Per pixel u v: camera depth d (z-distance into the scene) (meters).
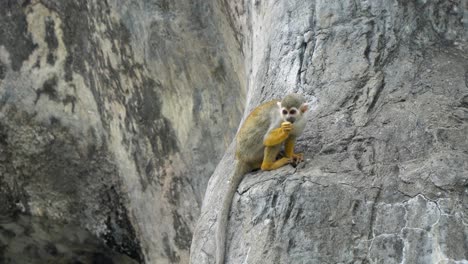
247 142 8.39
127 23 13.55
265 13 10.73
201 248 8.68
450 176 7.62
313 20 9.62
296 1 9.88
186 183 13.68
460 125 8.20
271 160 8.32
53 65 15.29
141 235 14.82
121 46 13.84
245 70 12.18
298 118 8.12
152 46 13.35
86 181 15.39
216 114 13.13
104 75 14.40
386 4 9.43
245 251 7.91
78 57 14.91
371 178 7.84
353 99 8.75
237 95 12.86
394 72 8.91
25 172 15.95
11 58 15.67
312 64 9.29
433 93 8.59
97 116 14.98
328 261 7.52
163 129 13.78
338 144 8.28
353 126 8.45
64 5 14.71
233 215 8.27
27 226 16.22
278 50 9.73
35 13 15.16
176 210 13.95
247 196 8.18
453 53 9.10
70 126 15.36
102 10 13.89
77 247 15.96
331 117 8.62
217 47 12.81
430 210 7.46
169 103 13.59
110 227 15.35
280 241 7.69
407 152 8.01
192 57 13.06
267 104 8.41
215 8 12.62
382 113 8.48
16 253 16.41
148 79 13.67
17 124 15.82
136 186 14.63
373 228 7.55
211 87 13.08
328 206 7.73
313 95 8.98
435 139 8.05
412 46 9.14
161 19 13.14
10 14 15.46
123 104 14.27
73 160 15.48
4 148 16.02
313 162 8.18
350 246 7.52
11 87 15.75
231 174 9.00
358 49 9.20
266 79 9.70
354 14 9.48
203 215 9.04
